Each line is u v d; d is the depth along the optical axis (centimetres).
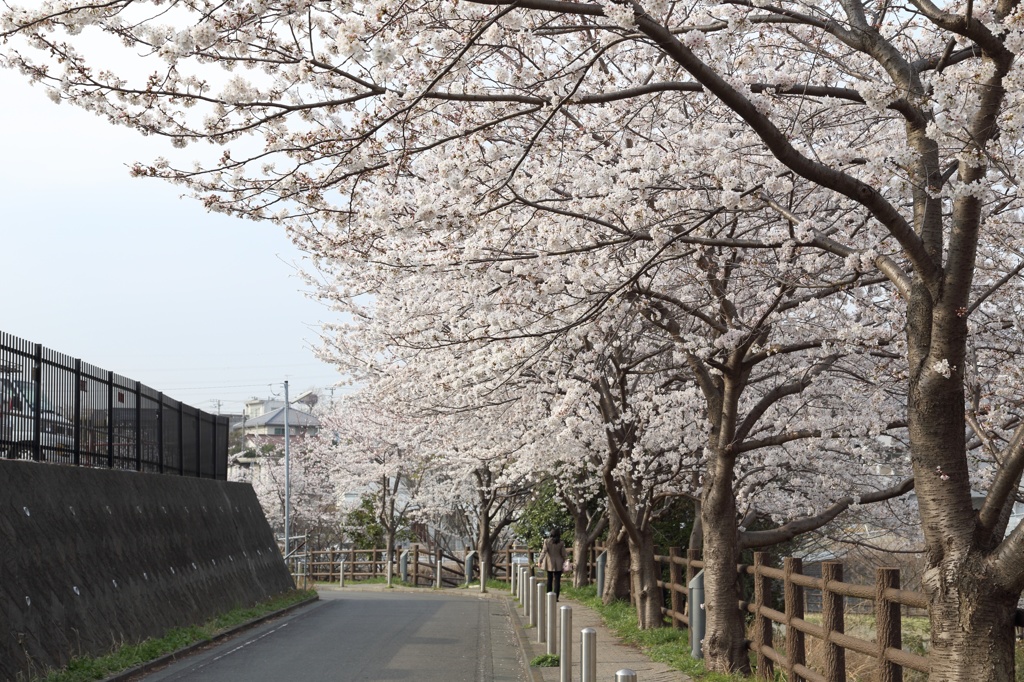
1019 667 976
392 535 4212
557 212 858
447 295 1335
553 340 980
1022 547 642
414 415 1959
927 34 958
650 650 1393
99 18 641
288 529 4378
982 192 660
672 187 935
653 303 1140
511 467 2153
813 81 1009
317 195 781
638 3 637
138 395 1908
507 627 1836
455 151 928
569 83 799
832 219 1151
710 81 628
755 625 1151
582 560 2891
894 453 1622
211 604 1922
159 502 1864
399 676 1184
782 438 1187
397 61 779
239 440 8538
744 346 1107
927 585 686
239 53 714
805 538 2084
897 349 1200
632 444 1745
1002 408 1166
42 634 1165
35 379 1457
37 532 1270
